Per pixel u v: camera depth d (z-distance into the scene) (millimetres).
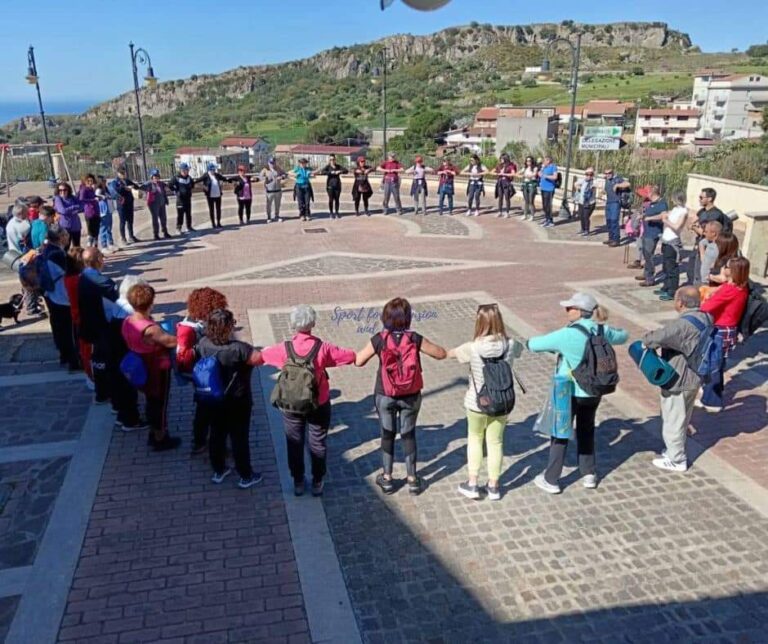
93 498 5242
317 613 4043
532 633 3881
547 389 7371
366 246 15523
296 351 4895
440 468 5727
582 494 5316
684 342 5340
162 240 16750
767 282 11523
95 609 4078
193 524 4922
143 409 6812
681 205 10461
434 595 4195
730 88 98062
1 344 8820
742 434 6266
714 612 4027
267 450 6016
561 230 17094
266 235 17219
